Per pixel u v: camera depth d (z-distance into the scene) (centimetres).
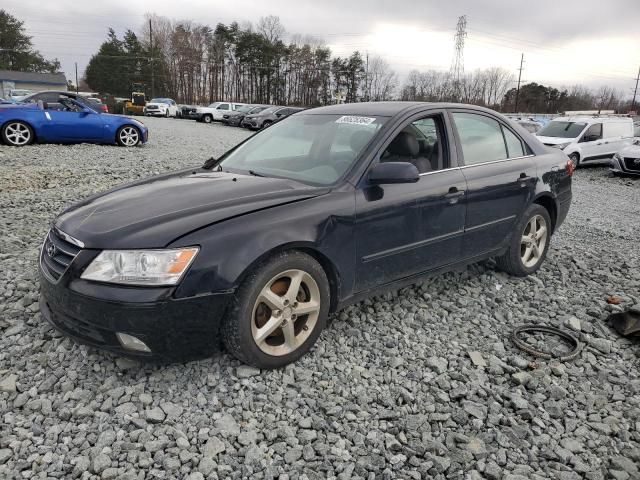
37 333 338
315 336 320
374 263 346
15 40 8775
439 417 273
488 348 351
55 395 280
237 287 278
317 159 368
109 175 917
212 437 249
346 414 273
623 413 288
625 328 377
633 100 8269
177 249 266
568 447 257
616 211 930
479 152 428
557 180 490
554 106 8956
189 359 282
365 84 8919
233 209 292
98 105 2044
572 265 524
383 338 355
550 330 377
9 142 1245
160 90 8544
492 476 236
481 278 471
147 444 243
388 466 239
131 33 8362
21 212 636
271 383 295
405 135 373
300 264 302
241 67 9094
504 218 438
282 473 232
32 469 229
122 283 263
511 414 281
